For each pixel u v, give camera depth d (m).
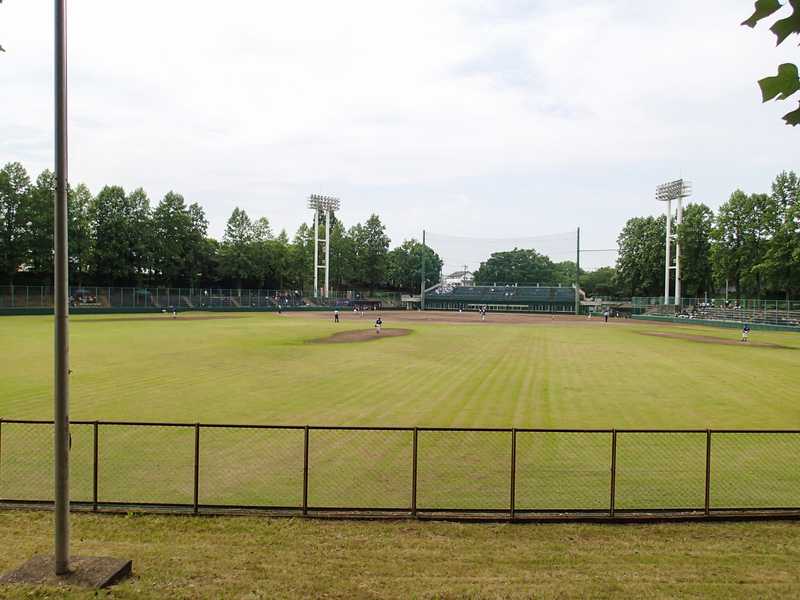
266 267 100.38
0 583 6.56
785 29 2.96
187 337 39.12
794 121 3.15
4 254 69.06
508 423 15.73
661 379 23.47
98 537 8.24
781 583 6.95
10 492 10.38
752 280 72.44
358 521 8.97
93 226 82.50
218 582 6.79
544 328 56.62
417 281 142.00
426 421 15.84
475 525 8.87
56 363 6.77
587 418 16.42
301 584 6.77
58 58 6.53
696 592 6.68
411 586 6.75
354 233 121.50
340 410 17.06
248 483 10.98
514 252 162.25
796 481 11.40
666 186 84.38
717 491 10.85
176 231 91.31
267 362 27.27
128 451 12.88
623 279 104.62
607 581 6.95
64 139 6.64
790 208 63.94
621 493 10.70
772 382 22.95
